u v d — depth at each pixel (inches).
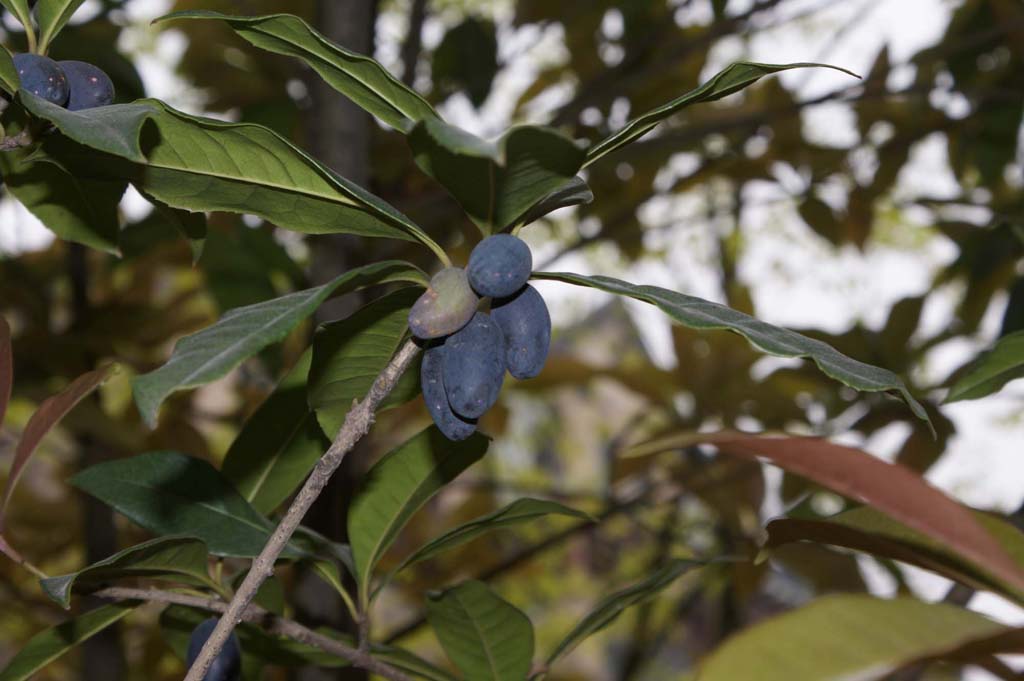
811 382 41.6
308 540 19.7
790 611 13.7
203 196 16.8
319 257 31.8
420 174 39.1
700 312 15.6
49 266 42.0
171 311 41.4
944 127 44.4
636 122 15.8
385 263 15.4
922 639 13.6
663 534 52.1
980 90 38.3
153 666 43.9
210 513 19.3
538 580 67.1
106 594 18.1
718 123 38.4
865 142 47.1
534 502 18.7
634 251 52.2
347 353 16.8
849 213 47.6
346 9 32.1
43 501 46.5
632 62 42.2
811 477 14.4
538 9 43.9
